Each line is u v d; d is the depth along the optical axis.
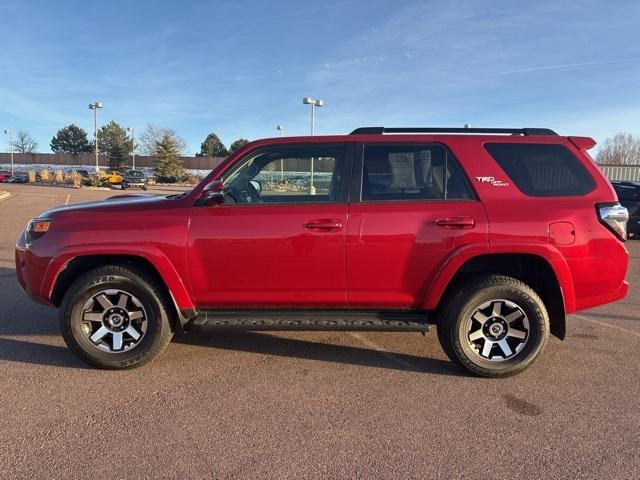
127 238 3.74
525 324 3.77
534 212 3.68
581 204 3.74
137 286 3.77
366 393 3.58
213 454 2.80
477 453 2.82
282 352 4.38
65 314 3.80
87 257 3.89
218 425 3.12
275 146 3.95
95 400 3.44
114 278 3.75
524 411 3.32
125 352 3.87
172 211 3.81
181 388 3.64
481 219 3.67
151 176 62.72
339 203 3.80
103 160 87.38
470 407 3.37
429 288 3.75
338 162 3.91
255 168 4.01
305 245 3.72
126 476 2.59
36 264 3.83
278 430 3.06
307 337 4.79
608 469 2.67
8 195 29.58
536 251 3.62
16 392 3.55
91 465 2.68
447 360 4.21
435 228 3.68
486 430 3.07
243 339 4.70
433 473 2.63
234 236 3.73
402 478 2.59
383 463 2.72
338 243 3.71
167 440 2.94
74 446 2.87
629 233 12.77
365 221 3.71
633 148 62.19
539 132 4.00
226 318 3.87
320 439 2.96
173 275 3.76
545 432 3.05
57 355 4.24
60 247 3.76
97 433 3.01
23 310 5.53
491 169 3.81
